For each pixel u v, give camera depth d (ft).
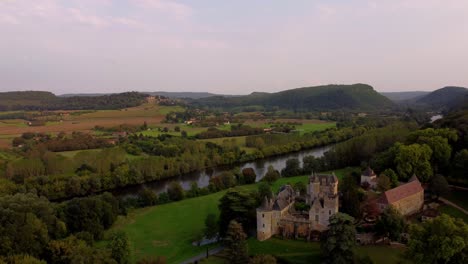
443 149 583.58
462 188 538.06
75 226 466.70
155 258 355.36
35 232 402.11
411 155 560.20
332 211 409.08
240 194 468.34
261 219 422.82
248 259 368.89
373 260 351.67
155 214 561.84
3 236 375.86
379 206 440.86
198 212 561.84
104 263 341.82
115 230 497.87
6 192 618.03
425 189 536.42
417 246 315.99
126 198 634.43
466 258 306.35
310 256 375.86
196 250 424.05
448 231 308.81
